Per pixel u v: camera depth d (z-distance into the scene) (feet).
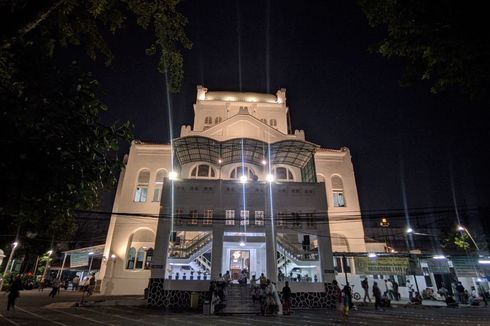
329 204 106.83
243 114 111.75
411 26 19.62
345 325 45.34
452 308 72.90
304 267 85.97
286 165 102.47
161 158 108.78
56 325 41.91
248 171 100.37
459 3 17.29
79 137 16.61
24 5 13.84
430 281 98.78
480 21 16.67
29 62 16.89
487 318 53.57
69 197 17.78
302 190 77.82
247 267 88.02
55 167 15.33
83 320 46.93
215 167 100.94
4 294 84.64
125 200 101.65
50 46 19.94
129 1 25.82
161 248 69.72
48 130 15.39
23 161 14.65
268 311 57.77
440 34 18.24
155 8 26.53
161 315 54.85
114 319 48.62
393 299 89.45
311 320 50.72
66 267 120.57
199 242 78.79
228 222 73.41
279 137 110.83
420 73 21.81
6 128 14.42
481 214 87.76
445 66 19.81
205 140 86.43
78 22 24.27
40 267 125.59
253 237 78.48
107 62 26.11
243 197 76.07
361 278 91.97
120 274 92.84
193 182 76.74
